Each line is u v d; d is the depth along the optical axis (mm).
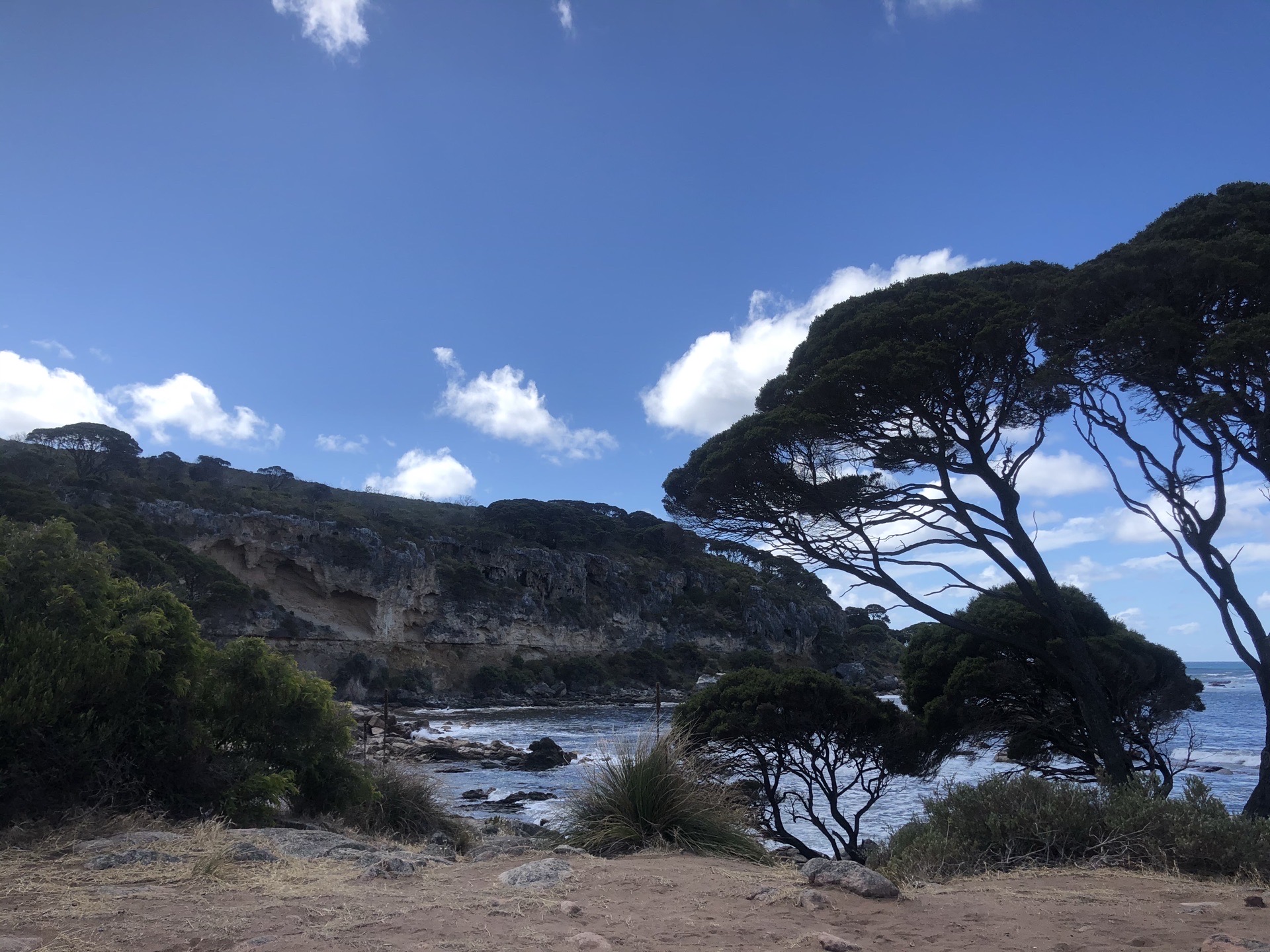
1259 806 12016
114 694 7488
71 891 4547
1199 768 29156
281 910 4215
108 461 75000
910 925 4246
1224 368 11383
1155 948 3859
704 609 114750
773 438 14211
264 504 80688
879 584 14922
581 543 111875
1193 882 5914
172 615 8289
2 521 7992
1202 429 12188
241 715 8750
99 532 56438
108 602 8016
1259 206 13117
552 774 32938
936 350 13281
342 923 3969
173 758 7773
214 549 72750
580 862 6062
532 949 3596
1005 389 14062
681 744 8109
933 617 14547
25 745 6770
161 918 4016
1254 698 89000
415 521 101250
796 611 120438
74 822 6434
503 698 84250
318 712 9305
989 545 14367
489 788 28328
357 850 6012
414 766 12078
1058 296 12805
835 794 14844
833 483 14680
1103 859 6656
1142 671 15203
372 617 80562
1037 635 15523
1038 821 7035
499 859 6266
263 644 9156
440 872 5500
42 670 6926
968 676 15438
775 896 4746
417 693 79062
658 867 5949
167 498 72312
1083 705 13812
